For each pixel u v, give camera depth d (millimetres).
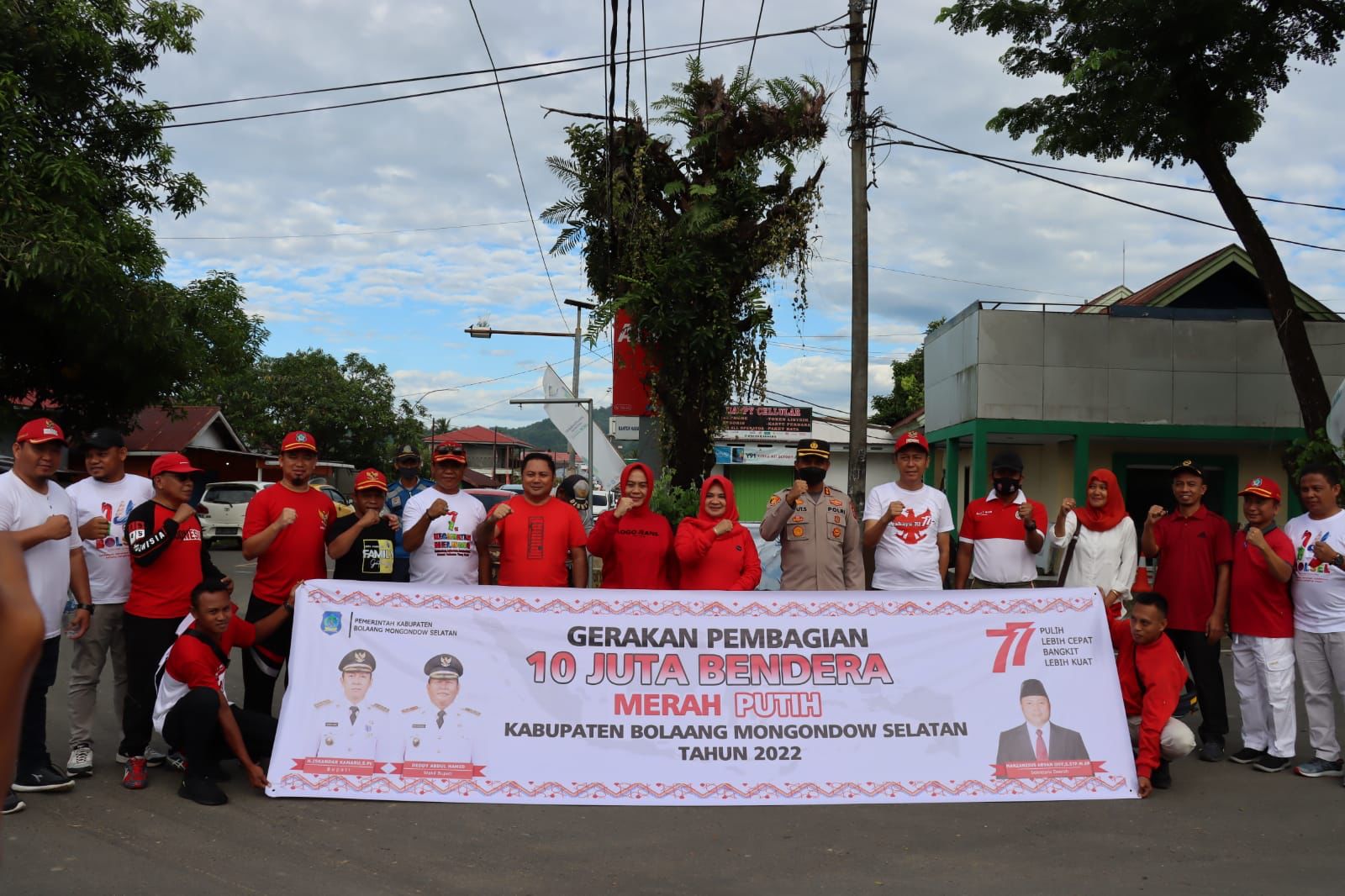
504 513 6770
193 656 5594
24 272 14594
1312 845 5266
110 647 6328
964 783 6078
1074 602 6535
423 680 6070
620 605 6312
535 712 6078
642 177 11953
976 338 17594
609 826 5453
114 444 6320
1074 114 14305
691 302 11773
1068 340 17578
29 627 1052
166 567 5934
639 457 13359
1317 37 13391
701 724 6137
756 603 6379
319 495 6695
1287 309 13984
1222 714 7090
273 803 5641
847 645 6367
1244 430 17562
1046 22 14227
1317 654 6578
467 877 4645
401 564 8648
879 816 5715
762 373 12023
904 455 7438
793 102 11672
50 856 4715
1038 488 20734
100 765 6297
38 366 17922
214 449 33188
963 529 7691
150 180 18266
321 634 6102
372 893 4426
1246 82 13750
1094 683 6395
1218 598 7008
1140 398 17578
